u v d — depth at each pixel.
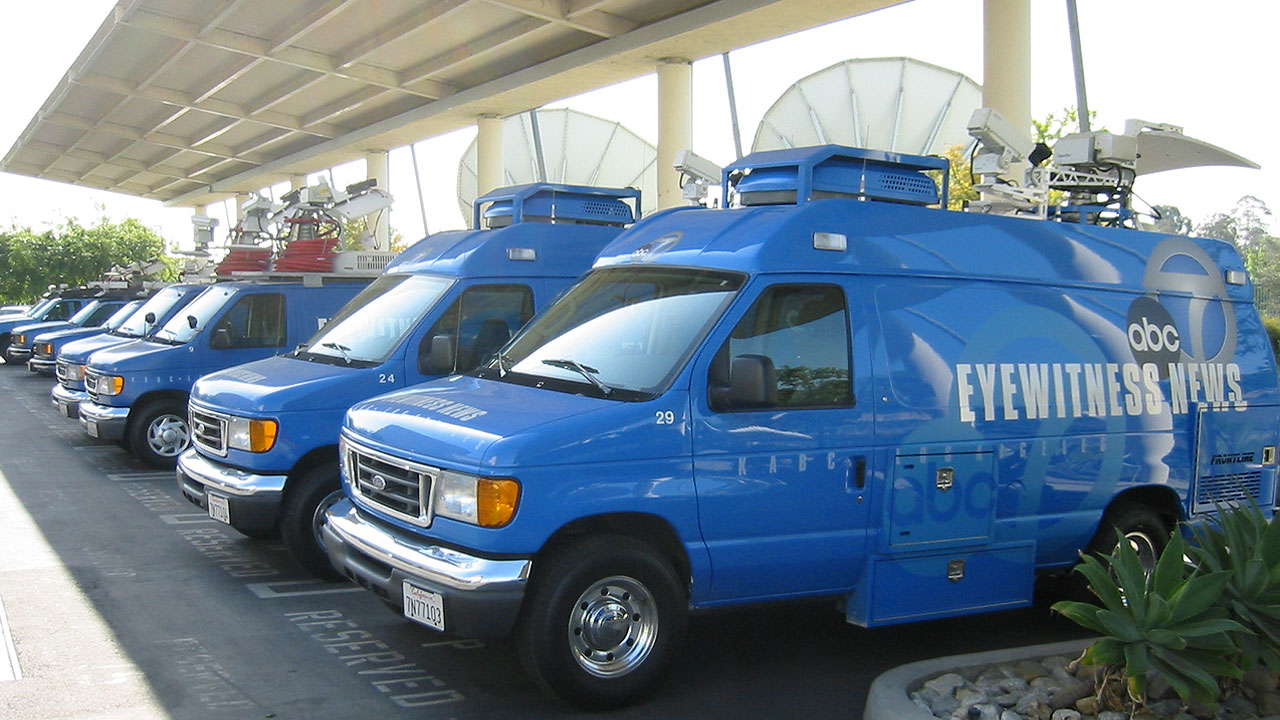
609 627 5.38
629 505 5.32
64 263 48.09
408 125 29.11
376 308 8.79
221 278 14.37
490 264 8.68
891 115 15.11
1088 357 6.77
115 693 5.57
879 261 6.12
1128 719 5.04
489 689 5.73
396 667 6.05
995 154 7.68
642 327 5.92
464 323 8.45
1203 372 7.31
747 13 17.14
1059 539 6.68
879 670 6.23
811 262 5.91
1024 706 5.15
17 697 5.49
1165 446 7.06
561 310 6.55
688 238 6.29
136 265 25.53
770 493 5.64
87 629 6.64
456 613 5.13
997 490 6.31
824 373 5.83
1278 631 5.25
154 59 28.17
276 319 12.75
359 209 13.77
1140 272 7.16
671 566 5.51
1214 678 5.28
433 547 5.37
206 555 8.59
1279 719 5.17
